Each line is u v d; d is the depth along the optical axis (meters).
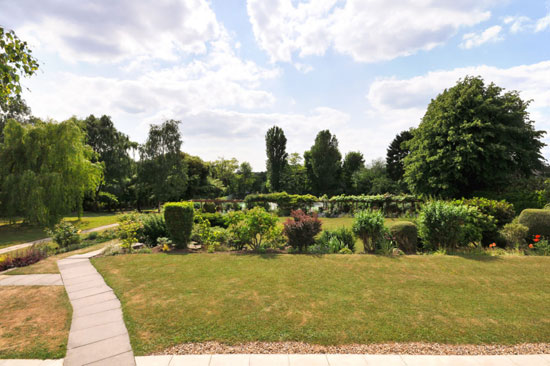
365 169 51.00
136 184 35.22
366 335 3.67
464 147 15.67
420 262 6.95
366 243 8.52
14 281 6.26
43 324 4.16
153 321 4.12
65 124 18.98
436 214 8.19
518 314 4.22
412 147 20.78
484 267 6.45
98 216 28.16
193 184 42.84
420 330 3.78
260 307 4.53
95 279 6.22
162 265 7.07
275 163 48.62
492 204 9.84
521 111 16.41
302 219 8.87
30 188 16.03
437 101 19.98
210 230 9.80
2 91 5.40
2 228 18.06
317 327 3.88
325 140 46.91
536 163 16.92
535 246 8.22
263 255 7.94
